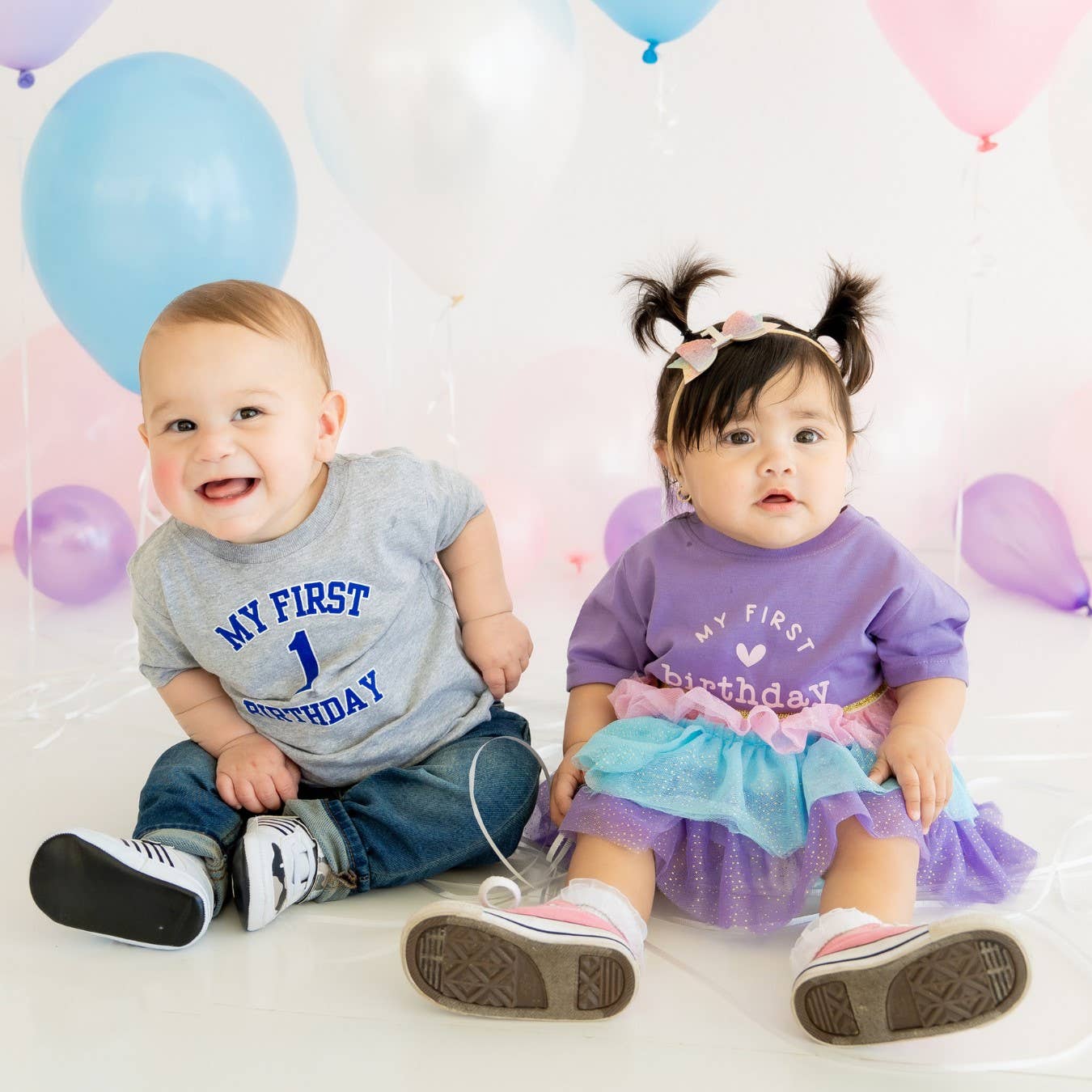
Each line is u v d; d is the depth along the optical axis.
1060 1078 0.94
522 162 1.88
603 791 1.17
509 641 1.43
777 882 1.15
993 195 2.67
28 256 2.07
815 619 1.26
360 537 1.30
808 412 1.24
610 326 2.85
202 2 2.82
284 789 1.30
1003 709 1.77
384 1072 0.95
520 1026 1.02
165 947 1.14
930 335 2.74
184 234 1.88
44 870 1.09
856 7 2.63
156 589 1.30
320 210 2.90
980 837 1.23
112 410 2.60
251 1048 0.99
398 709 1.33
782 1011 1.04
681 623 1.30
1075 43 2.12
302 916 1.22
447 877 1.30
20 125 2.85
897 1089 0.93
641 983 1.08
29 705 1.85
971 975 0.91
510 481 2.39
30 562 2.15
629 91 2.74
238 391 1.20
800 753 1.19
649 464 2.41
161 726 1.77
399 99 1.81
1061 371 2.72
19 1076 0.95
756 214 2.74
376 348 2.96
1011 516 2.35
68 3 1.96
